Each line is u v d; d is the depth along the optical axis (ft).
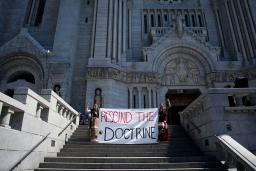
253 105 30.58
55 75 62.64
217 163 26.84
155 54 69.87
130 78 66.69
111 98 61.11
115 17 72.18
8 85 62.90
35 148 25.09
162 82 69.41
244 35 70.90
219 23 80.59
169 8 83.66
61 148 34.30
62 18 71.46
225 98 30.81
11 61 66.39
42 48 65.77
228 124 29.55
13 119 23.53
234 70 67.77
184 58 72.69
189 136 40.16
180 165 26.94
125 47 72.28
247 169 20.29
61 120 35.63
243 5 74.02
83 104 64.69
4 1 78.48
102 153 31.50
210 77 67.46
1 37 75.82
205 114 32.24
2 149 19.89
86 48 72.69
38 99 27.30
